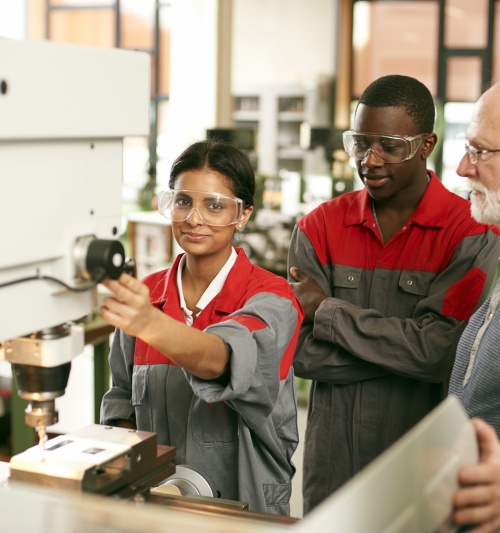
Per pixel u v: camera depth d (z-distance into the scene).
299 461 4.11
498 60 10.56
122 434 1.34
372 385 2.23
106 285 1.22
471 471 1.13
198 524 0.85
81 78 1.11
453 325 2.10
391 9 11.12
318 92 11.41
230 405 1.67
